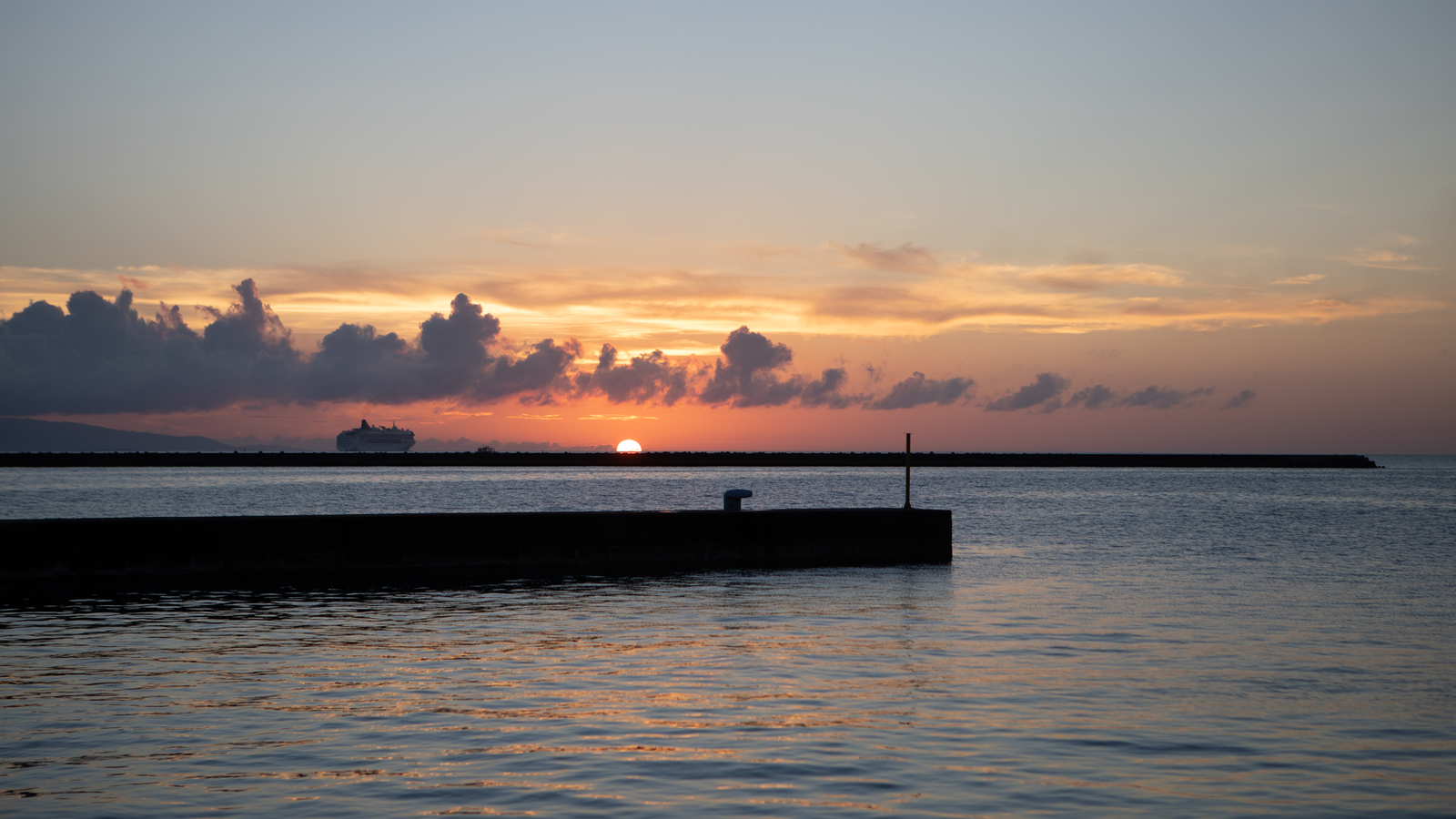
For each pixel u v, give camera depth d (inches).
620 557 1110.4
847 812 345.1
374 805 348.5
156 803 350.0
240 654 621.3
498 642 664.4
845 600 879.1
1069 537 1678.2
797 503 3206.2
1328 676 565.6
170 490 4052.7
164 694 512.7
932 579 1042.7
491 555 1071.6
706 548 1138.0
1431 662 605.9
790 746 420.5
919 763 399.9
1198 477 6761.8
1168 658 615.5
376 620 761.6
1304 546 1505.9
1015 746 423.2
